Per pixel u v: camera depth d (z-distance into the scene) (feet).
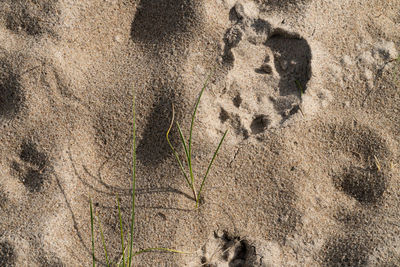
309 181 2.22
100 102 2.28
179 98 2.25
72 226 2.19
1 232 2.16
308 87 2.27
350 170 2.24
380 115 2.27
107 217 2.20
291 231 2.18
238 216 2.19
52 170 2.22
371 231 2.17
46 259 2.14
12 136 2.25
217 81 2.28
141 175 2.23
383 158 2.23
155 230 2.18
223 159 2.22
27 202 2.20
